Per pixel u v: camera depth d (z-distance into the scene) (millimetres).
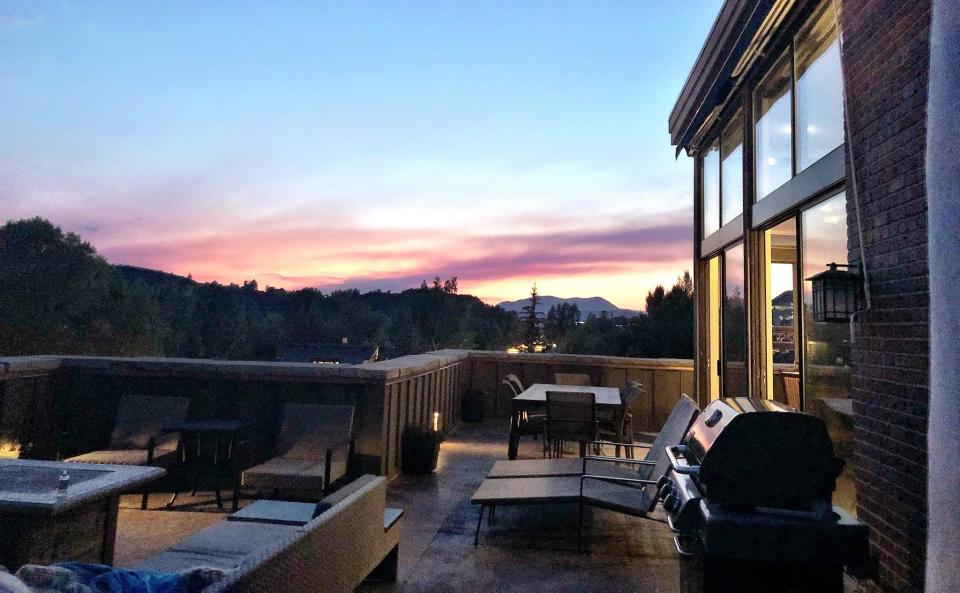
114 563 3352
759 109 4895
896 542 2539
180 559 2408
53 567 1600
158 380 5273
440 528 4062
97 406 5258
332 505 2381
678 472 2289
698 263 6852
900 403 2520
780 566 2092
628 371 8891
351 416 4805
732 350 5656
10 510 2291
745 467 2100
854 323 2941
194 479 4836
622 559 3553
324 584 1943
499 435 7781
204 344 42156
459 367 8711
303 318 50031
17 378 4777
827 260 3539
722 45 4836
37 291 23172
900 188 2547
